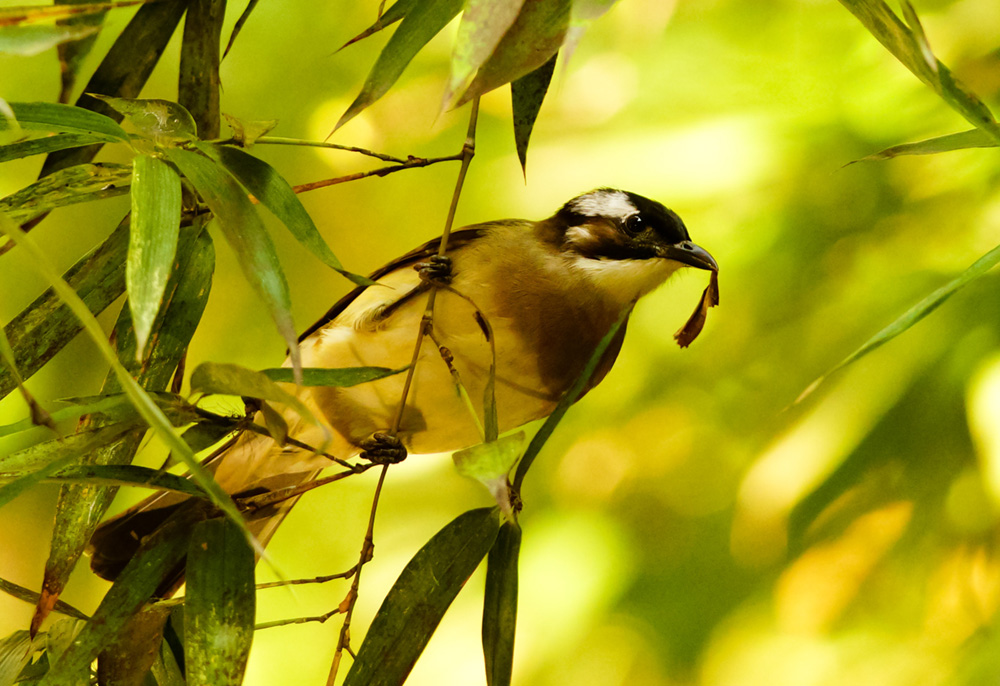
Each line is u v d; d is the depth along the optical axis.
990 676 9.66
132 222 3.88
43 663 4.96
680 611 10.80
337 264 4.45
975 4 10.27
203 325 11.42
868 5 4.08
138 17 5.58
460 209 11.36
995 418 9.16
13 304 10.96
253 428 4.54
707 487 11.07
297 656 11.80
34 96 10.02
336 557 11.96
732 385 10.73
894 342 10.05
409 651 4.64
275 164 11.10
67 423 5.23
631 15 10.88
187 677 4.18
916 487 9.95
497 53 3.89
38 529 12.20
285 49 11.02
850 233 10.30
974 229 9.98
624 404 11.24
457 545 4.88
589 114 11.05
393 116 11.19
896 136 10.09
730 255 10.55
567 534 11.33
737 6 10.89
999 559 9.78
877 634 10.34
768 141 10.34
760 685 10.51
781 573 10.44
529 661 10.90
